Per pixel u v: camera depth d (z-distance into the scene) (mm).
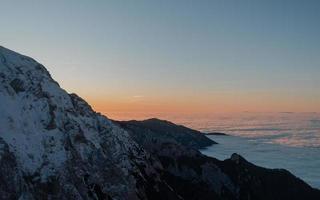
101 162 54844
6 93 48688
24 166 43438
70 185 46781
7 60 53344
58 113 52688
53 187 44875
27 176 43156
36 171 44281
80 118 58219
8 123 45469
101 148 57812
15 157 42906
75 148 51969
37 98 51344
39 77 54656
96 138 58594
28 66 55125
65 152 49094
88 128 58594
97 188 51656
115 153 61281
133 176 62062
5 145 42219
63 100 55875
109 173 54906
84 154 53000
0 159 40562
